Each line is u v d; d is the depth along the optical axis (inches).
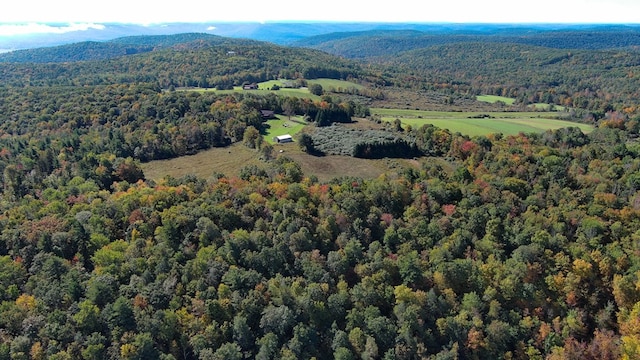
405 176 4175.7
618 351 2625.5
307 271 2906.0
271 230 3238.2
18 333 2368.4
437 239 3267.7
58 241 2957.7
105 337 2388.0
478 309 2810.0
